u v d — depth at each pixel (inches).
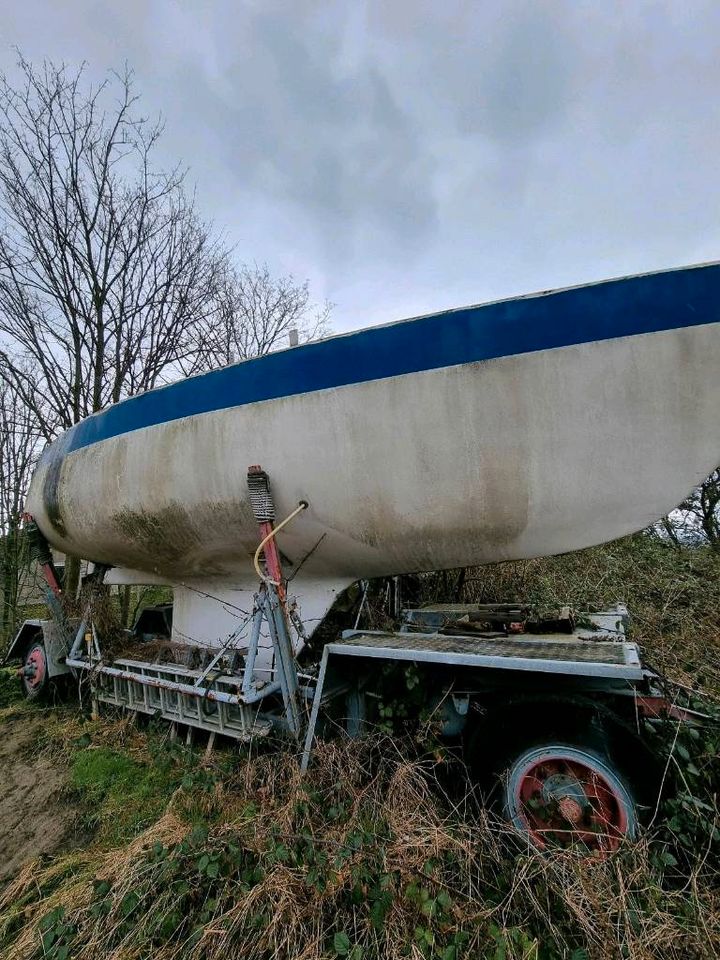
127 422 141.9
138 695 134.9
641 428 87.5
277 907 63.6
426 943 58.2
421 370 99.3
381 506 104.7
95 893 73.5
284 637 104.1
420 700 91.4
